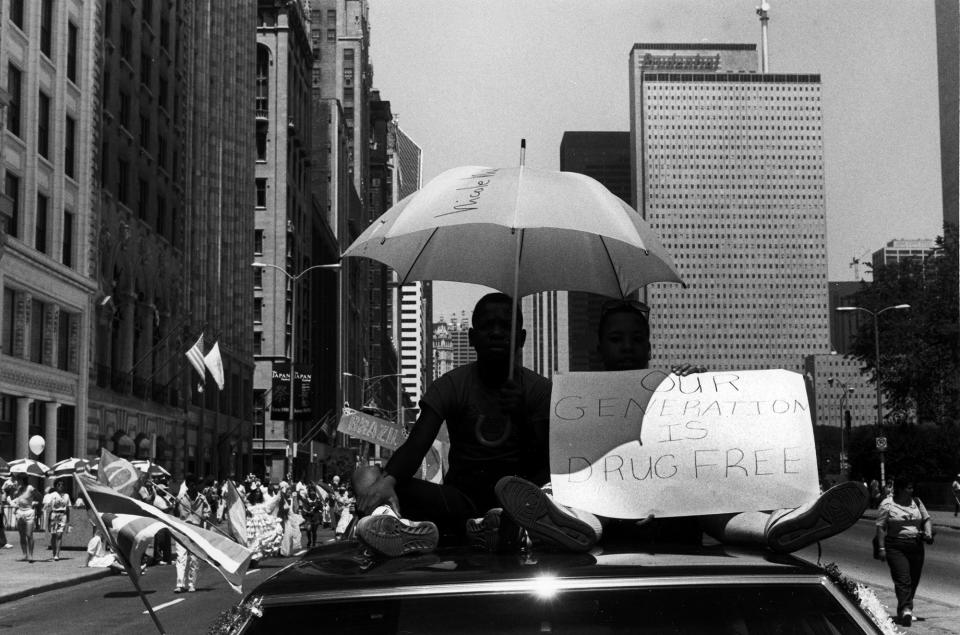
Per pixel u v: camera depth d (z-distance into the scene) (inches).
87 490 169.5
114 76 1907.0
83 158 1745.8
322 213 4539.9
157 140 2170.3
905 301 2507.4
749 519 128.1
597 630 112.0
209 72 2669.8
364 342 6594.5
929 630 495.2
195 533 166.6
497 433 168.9
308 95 4252.0
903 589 523.5
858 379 6215.6
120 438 1891.0
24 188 1556.3
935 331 2379.4
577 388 135.0
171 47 2277.3
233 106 2918.3
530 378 171.9
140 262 2048.5
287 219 3720.5
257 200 3671.3
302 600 113.2
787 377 133.3
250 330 3201.3
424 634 111.7
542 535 122.2
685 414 132.0
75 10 1726.1
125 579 887.7
